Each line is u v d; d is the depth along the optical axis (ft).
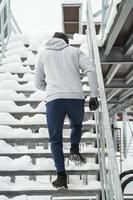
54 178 12.00
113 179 7.63
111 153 8.06
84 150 12.09
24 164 11.44
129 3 11.70
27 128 13.89
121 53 17.80
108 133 8.49
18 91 16.92
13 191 10.67
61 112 10.30
